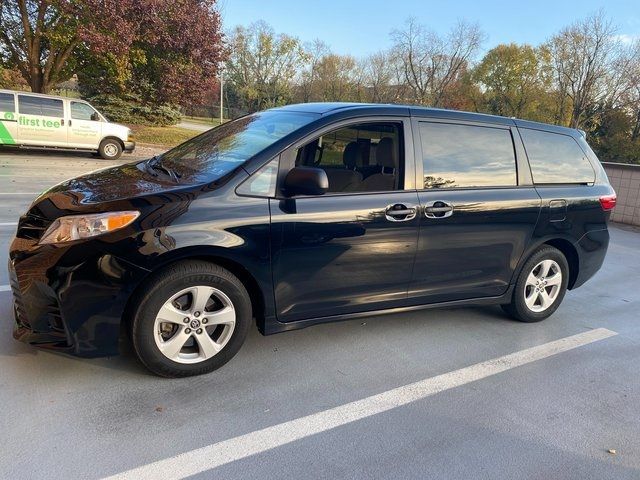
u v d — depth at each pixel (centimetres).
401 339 400
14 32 1800
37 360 320
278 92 5497
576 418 310
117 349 295
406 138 366
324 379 331
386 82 5003
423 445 273
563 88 3884
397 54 4509
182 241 288
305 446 264
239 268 319
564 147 455
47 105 1402
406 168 363
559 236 439
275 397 306
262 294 321
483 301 418
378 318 438
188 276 297
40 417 267
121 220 280
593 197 457
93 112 1471
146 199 291
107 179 346
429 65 4394
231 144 364
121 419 272
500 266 413
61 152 1575
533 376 358
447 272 387
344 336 397
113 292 280
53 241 279
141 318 291
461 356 380
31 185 941
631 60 3641
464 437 283
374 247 348
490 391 334
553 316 479
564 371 369
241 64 5362
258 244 309
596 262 477
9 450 242
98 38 1597
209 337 317
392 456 262
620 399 335
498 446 277
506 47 4944
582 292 559
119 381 306
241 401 298
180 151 405
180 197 296
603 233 472
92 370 315
